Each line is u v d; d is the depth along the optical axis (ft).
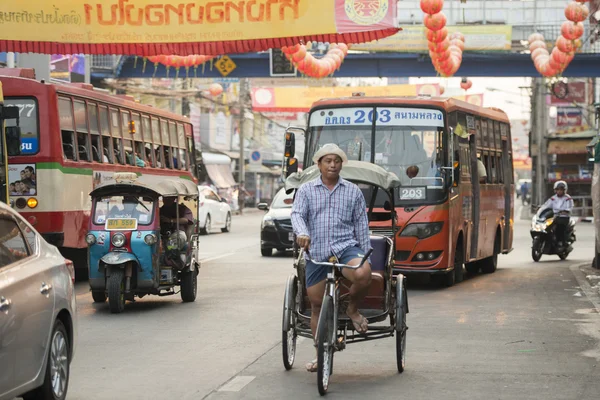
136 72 176.45
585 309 58.75
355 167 43.83
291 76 170.30
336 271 35.19
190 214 63.00
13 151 73.41
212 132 245.04
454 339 46.96
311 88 216.95
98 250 57.00
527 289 70.79
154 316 55.36
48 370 30.22
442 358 41.70
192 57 98.22
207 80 231.71
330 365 34.42
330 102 71.26
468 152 77.15
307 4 66.54
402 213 68.90
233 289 69.87
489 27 174.70
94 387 35.35
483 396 33.94
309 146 71.05
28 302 28.60
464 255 75.66
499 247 88.99
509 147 95.25
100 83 178.29
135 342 45.93
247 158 271.08
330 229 35.09
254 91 218.59
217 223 147.54
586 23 162.91
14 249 29.66
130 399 33.37
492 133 87.10
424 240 68.74
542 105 222.28
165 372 38.32
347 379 37.09
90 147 80.23
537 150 230.48
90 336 47.83
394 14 65.98
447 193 69.31
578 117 241.35
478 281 77.56
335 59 101.71
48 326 29.91
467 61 177.37
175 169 104.73
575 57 166.30
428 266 69.00
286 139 70.44
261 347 44.55
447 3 195.31
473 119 79.46
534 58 105.91
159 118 99.91
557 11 191.31
